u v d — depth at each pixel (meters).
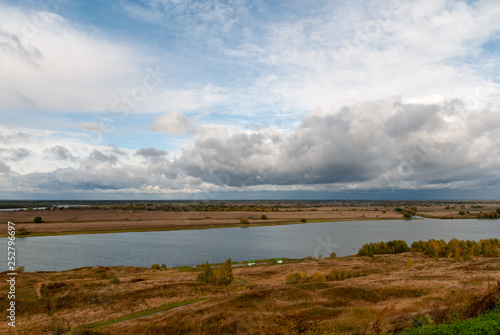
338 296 35.78
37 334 31.14
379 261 91.00
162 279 64.81
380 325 19.19
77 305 40.47
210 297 44.62
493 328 10.89
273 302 34.94
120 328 30.91
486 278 40.88
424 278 48.94
